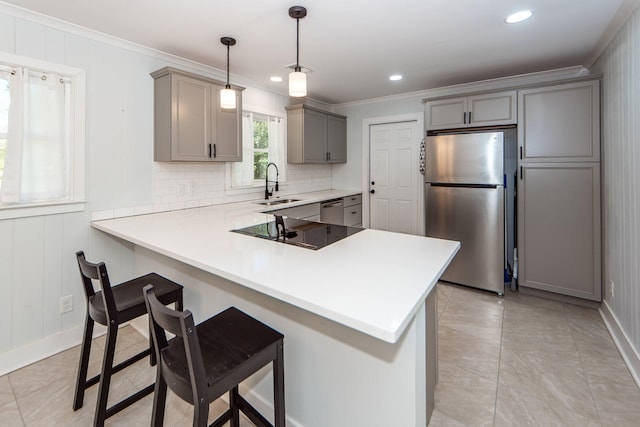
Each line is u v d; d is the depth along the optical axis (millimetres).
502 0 2010
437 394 1808
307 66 3188
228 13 2123
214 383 1043
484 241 3268
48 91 2188
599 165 2771
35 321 2191
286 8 2066
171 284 1851
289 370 1505
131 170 2656
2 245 2045
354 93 4324
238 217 2621
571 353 2199
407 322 923
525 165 3098
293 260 1448
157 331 1194
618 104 2352
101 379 1496
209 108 2891
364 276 1242
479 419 1631
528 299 3121
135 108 2658
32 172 2143
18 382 1958
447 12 2150
